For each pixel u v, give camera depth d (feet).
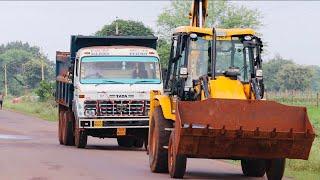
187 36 133.08
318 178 135.54
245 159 127.44
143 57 203.62
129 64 202.69
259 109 121.49
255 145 119.55
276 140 118.83
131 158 172.35
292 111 121.70
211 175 138.21
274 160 123.44
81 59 202.08
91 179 124.26
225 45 133.28
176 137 120.37
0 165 147.95
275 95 516.73
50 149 196.34
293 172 145.69
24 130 294.87
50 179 123.24
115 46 208.95
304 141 119.03
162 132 134.62
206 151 120.16
